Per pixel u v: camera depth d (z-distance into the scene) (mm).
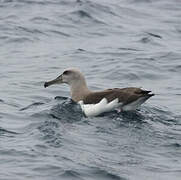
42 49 32844
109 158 18125
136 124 21359
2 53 32062
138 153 18672
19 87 26750
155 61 30734
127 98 22000
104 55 31875
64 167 17125
